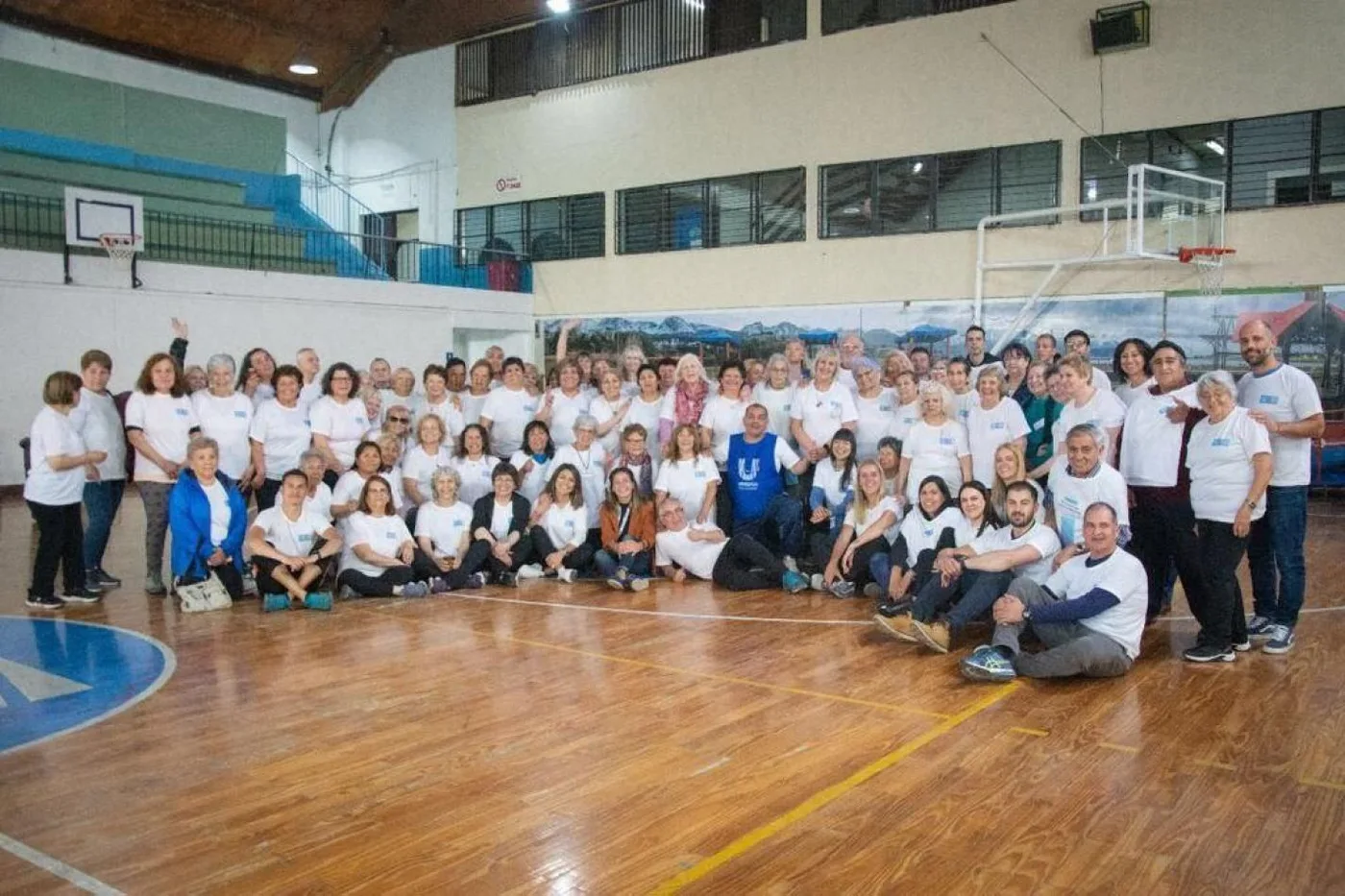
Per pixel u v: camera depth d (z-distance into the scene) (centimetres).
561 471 695
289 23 1728
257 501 665
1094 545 450
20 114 1466
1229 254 1191
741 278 1547
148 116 1588
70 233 1209
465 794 325
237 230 1465
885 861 277
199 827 301
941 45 1364
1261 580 508
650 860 278
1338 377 1138
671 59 1595
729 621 567
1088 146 1273
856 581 637
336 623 566
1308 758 350
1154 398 505
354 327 1504
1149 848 284
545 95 1723
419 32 1820
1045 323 1303
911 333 1408
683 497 691
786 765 348
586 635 537
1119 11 1223
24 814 311
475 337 1842
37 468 598
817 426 696
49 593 609
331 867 275
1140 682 443
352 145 1945
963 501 549
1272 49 1156
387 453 691
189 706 418
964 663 443
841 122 1446
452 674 462
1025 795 321
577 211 1705
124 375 1270
